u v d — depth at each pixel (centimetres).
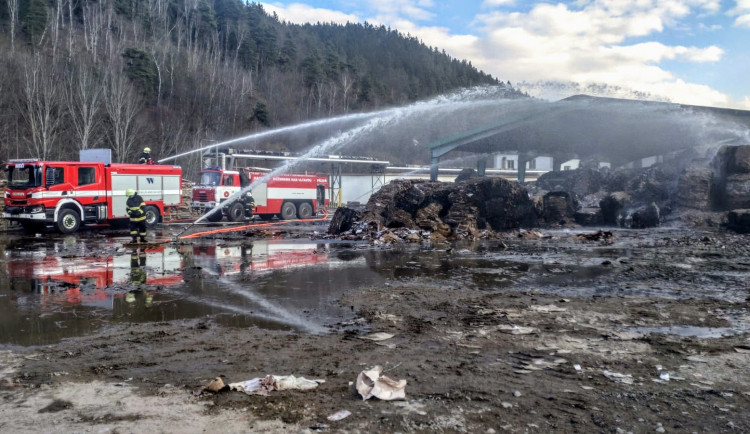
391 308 689
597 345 523
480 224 1886
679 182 2334
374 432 322
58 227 1920
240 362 466
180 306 703
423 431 324
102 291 807
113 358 478
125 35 7438
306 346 517
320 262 1153
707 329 586
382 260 1193
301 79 8194
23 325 600
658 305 711
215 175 2623
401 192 1931
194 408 359
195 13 9219
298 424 333
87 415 348
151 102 6097
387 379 399
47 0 7412
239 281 900
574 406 366
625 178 2839
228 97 6875
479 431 325
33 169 1880
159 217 2311
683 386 407
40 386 404
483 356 486
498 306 704
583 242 1678
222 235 1906
